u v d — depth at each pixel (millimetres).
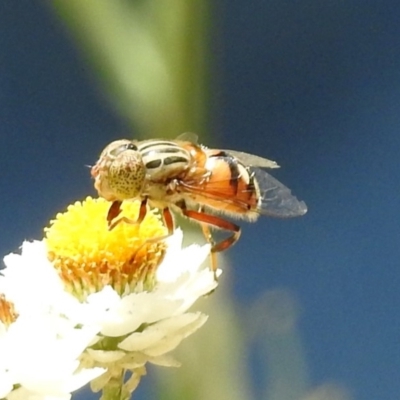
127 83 139
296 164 188
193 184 139
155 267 137
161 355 135
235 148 184
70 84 186
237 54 183
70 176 190
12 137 192
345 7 185
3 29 188
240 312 143
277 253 187
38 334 131
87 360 134
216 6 147
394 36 186
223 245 140
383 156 188
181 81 139
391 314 188
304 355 165
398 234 188
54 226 138
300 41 185
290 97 185
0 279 137
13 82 190
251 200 140
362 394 187
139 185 136
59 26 186
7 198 198
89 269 136
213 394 140
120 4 138
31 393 130
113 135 185
